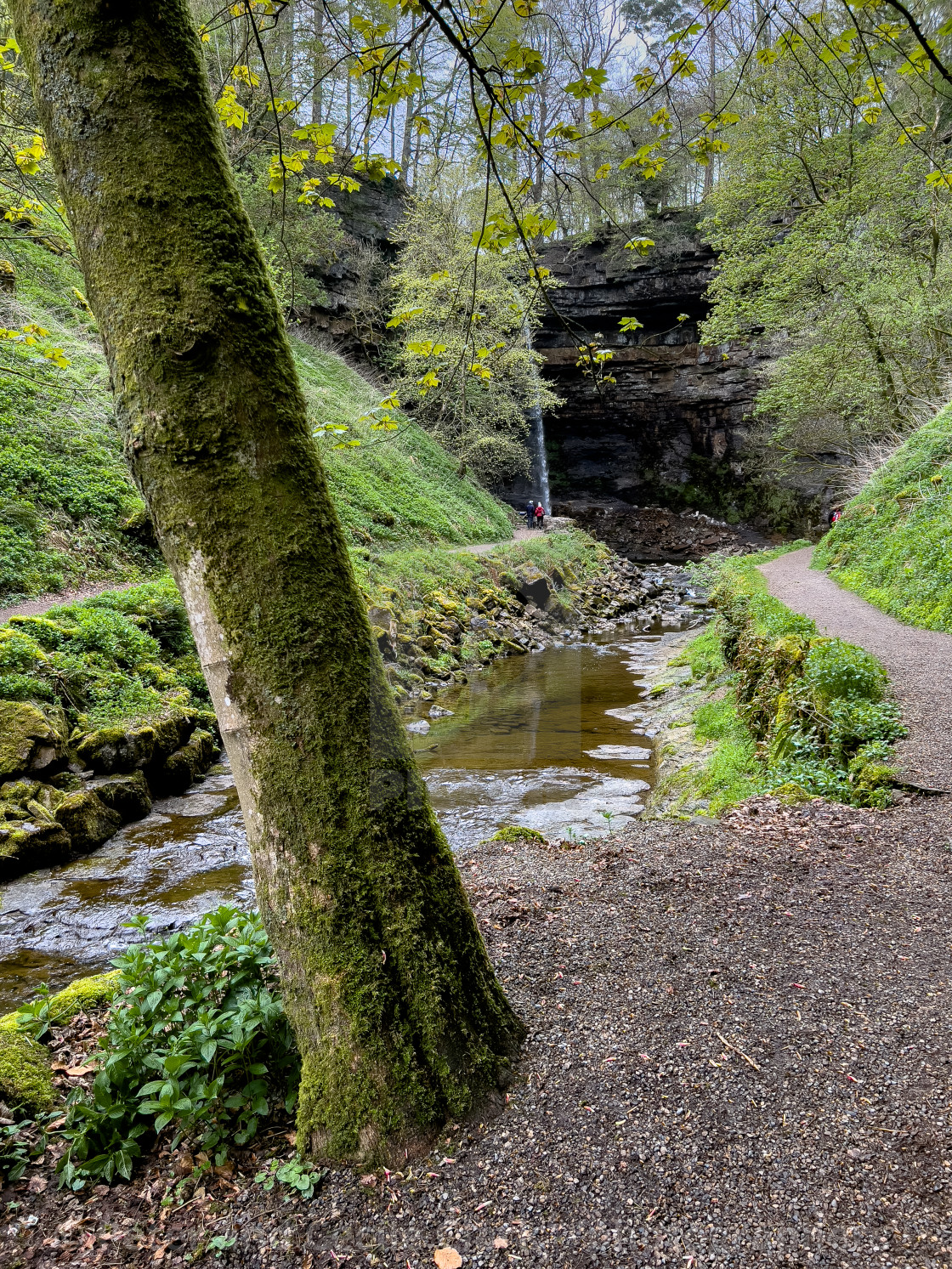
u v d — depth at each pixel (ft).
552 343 128.47
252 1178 7.84
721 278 66.49
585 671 54.19
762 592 44.68
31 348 53.01
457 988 8.36
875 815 17.33
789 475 114.73
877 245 56.95
